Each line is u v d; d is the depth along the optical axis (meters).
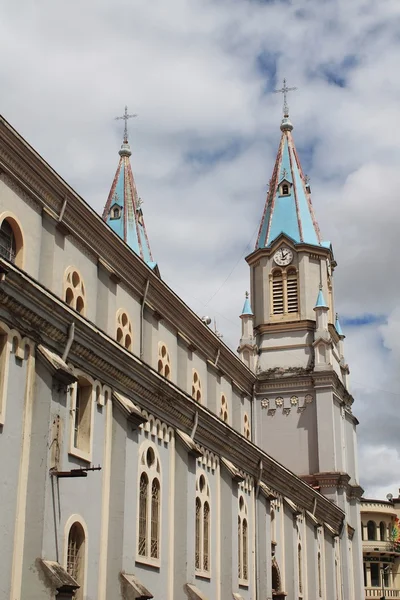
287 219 64.81
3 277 22.81
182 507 33.91
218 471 39.50
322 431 58.88
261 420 60.28
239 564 40.47
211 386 48.44
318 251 63.97
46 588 23.03
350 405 65.81
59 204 32.53
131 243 63.25
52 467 24.53
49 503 24.17
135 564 29.64
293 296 62.94
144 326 40.06
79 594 26.52
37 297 24.52
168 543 33.31
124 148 67.12
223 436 39.31
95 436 28.28
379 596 90.44
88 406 28.02
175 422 34.75
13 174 29.81
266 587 42.75
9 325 23.75
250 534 42.56
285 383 60.47
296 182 66.44
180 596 32.94
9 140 29.14
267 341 62.31
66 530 25.62
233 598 38.09
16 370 24.05
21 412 24.08
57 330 25.78
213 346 48.81
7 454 23.22
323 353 60.53
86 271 35.03
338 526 59.19
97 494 28.16
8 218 29.56
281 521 48.03
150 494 31.91
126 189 65.19
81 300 34.41
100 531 28.19
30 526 23.67
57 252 32.34
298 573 49.25
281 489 48.25
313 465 58.69
